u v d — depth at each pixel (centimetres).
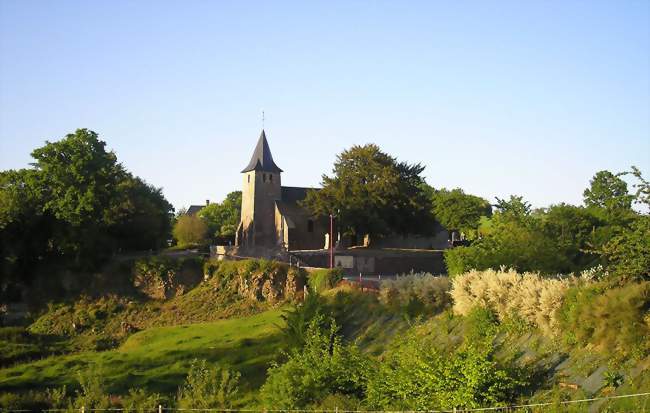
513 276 2292
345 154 6675
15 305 5550
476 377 1764
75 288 5584
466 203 9169
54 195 5806
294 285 4794
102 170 5941
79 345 4466
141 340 4116
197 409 2284
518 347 2056
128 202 6606
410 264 5562
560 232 4012
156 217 7144
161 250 7431
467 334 2298
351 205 6316
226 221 10462
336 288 3747
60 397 2469
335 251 5891
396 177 6388
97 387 2433
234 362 3130
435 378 1838
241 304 4981
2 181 5978
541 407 1667
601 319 1758
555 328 1973
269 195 7556
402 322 2858
